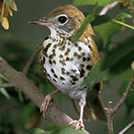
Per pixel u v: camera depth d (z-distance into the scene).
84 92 2.80
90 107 2.85
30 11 3.46
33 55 2.78
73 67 2.78
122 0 2.67
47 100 2.76
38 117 2.88
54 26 2.78
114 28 2.76
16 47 2.88
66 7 2.78
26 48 2.88
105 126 2.97
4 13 2.68
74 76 2.78
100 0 2.68
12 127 2.88
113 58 2.64
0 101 2.88
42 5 3.49
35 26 3.35
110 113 2.68
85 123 3.09
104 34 2.77
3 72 2.78
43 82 2.86
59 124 2.75
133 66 2.63
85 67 2.78
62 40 2.78
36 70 2.86
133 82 2.67
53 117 2.75
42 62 2.79
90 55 2.78
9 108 2.87
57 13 2.78
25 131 2.88
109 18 2.73
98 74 2.64
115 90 3.34
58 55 2.78
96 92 2.82
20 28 3.36
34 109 2.88
